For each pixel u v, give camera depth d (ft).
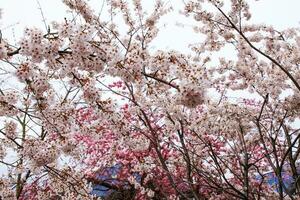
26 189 29.76
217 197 26.40
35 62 10.36
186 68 10.32
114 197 35.91
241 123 20.99
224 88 23.75
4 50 10.11
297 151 20.66
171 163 25.14
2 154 17.38
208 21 21.84
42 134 19.43
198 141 23.93
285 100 19.56
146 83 14.75
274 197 25.08
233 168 26.48
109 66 10.94
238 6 20.76
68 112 14.94
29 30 10.03
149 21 21.54
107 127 16.79
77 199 17.93
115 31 20.84
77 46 10.19
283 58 20.88
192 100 9.65
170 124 18.24
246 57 22.82
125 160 31.76
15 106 13.04
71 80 12.83
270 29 23.62
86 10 14.21
